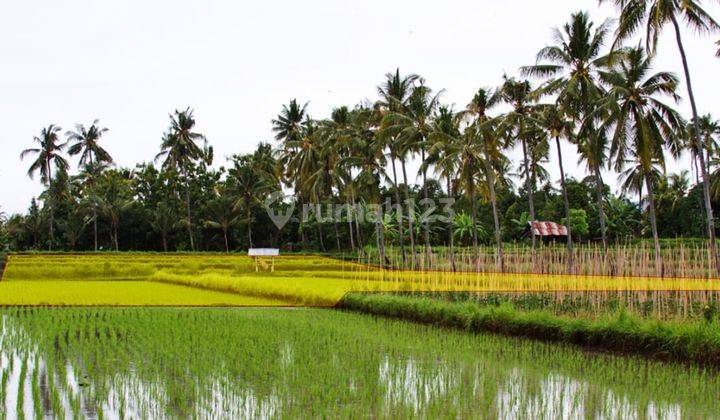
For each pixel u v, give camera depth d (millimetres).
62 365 13812
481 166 38438
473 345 16344
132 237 70875
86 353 15180
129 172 82250
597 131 30750
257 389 11727
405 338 17391
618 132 28891
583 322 16641
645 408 10484
